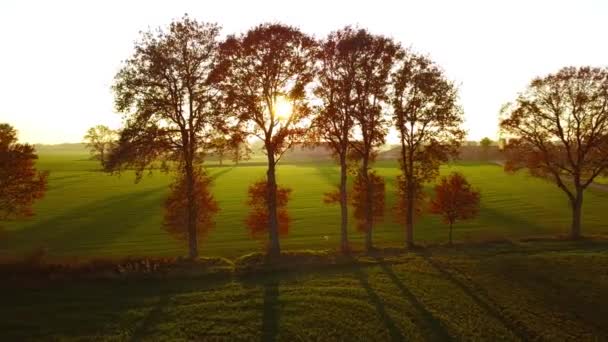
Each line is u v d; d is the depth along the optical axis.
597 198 72.69
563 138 38.03
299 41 27.08
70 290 21.64
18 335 16.83
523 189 86.12
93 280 23.05
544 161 39.09
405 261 27.66
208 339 16.67
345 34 30.31
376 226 55.69
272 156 29.44
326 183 104.00
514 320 18.48
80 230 54.41
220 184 106.19
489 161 166.88
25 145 30.17
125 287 22.25
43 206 72.00
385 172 125.94
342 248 32.81
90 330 17.33
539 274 24.30
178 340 16.56
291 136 29.16
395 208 42.00
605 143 36.88
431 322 18.30
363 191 39.25
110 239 49.56
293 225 56.62
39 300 20.30
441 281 23.44
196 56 27.64
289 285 22.70
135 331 17.28
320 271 25.36
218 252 42.88
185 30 27.09
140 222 59.50
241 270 25.12
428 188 86.88
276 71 27.33
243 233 52.72
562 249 30.64
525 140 39.69
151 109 26.95
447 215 41.12
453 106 32.84
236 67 26.92
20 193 30.52
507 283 22.97
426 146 34.16
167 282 23.08
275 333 17.22
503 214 61.41
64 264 25.20
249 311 19.28
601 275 23.89
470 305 20.09
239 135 28.12
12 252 42.53
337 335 17.11
